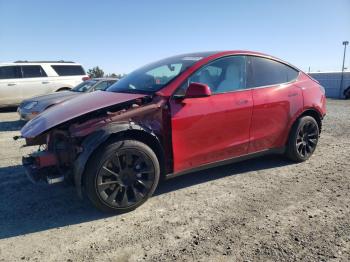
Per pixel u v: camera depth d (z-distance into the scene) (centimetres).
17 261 298
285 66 534
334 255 295
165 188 458
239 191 443
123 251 310
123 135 380
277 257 294
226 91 452
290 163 557
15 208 405
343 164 553
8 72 1361
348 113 1270
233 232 338
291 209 388
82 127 366
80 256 304
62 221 371
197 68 432
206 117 424
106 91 475
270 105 488
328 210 384
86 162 354
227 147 454
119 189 376
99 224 362
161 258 297
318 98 559
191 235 334
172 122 401
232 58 470
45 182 376
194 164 430
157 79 444
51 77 1424
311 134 561
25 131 404
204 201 414
